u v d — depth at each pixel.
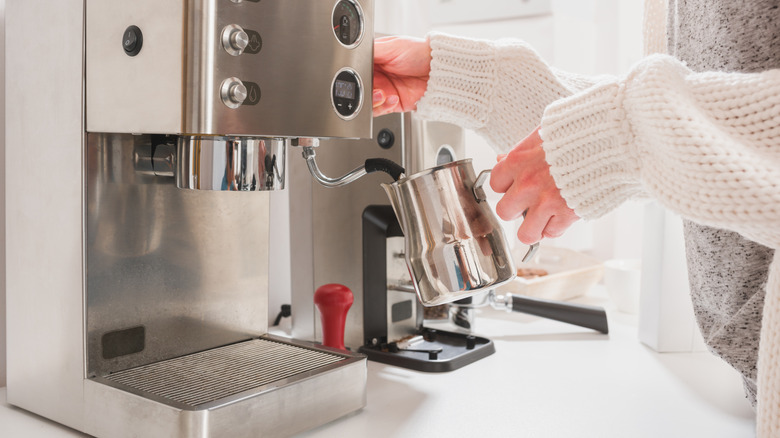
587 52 1.70
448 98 0.86
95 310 0.68
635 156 0.55
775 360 0.49
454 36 0.87
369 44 0.68
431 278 0.61
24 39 0.70
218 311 0.81
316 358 0.76
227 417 0.61
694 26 0.69
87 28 0.63
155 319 0.74
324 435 0.69
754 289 0.66
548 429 0.72
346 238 0.98
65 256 0.68
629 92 0.54
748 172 0.46
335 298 0.87
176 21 0.55
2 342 0.83
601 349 1.03
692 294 0.75
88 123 0.64
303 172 0.97
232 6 0.56
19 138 0.71
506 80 0.86
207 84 0.55
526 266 1.44
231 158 0.62
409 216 0.62
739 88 0.50
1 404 0.76
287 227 1.17
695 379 0.90
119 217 0.70
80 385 0.67
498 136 0.89
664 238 1.00
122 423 0.63
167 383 0.67
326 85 0.64
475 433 0.70
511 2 1.61
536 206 0.63
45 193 0.69
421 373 0.90
